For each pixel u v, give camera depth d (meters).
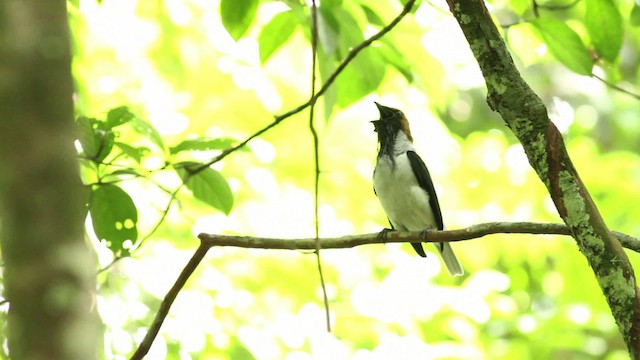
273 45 6.65
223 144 6.68
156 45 13.84
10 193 2.78
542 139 4.51
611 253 4.31
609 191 14.23
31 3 2.89
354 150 15.81
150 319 9.86
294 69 14.26
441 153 16.48
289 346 12.29
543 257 14.69
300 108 5.12
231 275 12.51
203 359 10.69
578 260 13.82
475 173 16.23
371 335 12.83
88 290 2.88
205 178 6.67
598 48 6.68
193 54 14.28
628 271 4.27
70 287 2.81
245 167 14.52
